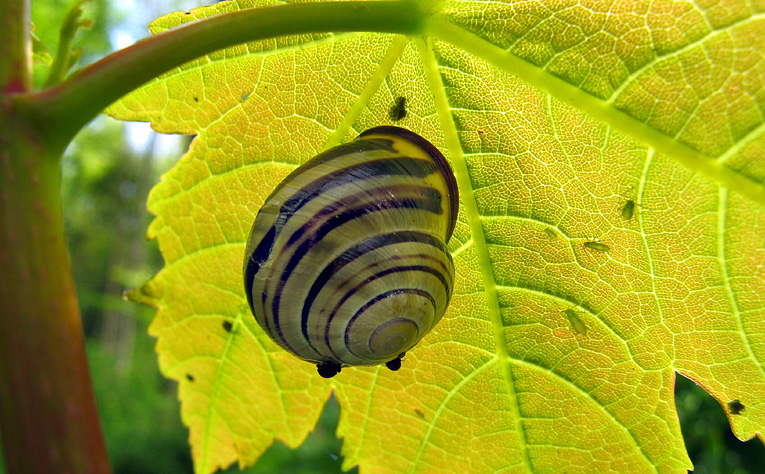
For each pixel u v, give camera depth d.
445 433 0.10
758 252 0.08
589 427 0.09
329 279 0.08
